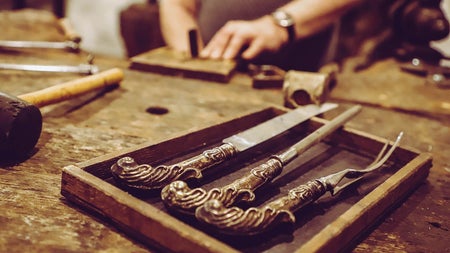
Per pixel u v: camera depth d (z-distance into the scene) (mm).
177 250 601
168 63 1507
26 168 824
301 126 1053
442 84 1651
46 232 658
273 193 771
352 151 988
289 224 657
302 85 1151
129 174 690
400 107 1414
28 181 783
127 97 1251
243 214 607
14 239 635
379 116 1316
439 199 875
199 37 2104
